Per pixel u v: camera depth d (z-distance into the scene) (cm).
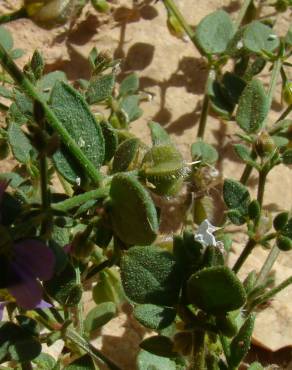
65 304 9
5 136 12
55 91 8
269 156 10
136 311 8
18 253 7
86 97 11
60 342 11
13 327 8
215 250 9
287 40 13
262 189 10
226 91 12
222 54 13
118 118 13
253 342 12
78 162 8
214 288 8
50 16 9
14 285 7
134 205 8
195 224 12
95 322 10
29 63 11
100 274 11
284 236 10
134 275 8
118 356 12
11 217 8
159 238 10
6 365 10
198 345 8
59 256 8
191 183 12
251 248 10
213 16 13
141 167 9
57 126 8
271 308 12
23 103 10
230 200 10
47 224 8
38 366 9
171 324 8
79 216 8
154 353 8
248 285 10
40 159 7
